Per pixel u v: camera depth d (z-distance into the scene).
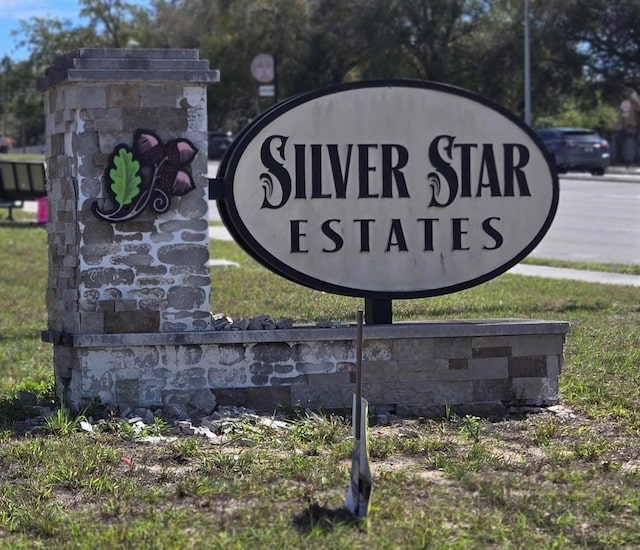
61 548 5.32
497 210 8.45
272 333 7.98
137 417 7.73
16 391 9.00
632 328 11.74
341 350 8.12
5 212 27.78
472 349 8.26
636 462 6.85
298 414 7.87
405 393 8.20
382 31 52.03
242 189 8.05
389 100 8.27
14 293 16.02
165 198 7.90
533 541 5.40
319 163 8.18
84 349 7.81
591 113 56.47
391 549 5.25
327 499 5.97
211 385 7.99
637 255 19.28
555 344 8.38
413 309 12.35
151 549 5.25
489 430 7.64
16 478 6.51
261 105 58.25
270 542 5.33
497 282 15.48
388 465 6.76
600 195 29.88
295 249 8.17
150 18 69.25
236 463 6.67
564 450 7.09
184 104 7.93
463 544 5.32
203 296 8.03
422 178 8.34
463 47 52.06
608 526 5.65
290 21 55.44
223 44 57.47
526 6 41.16
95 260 7.83
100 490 6.20
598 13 48.06
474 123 8.39
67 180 7.94
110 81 7.75
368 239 8.28
